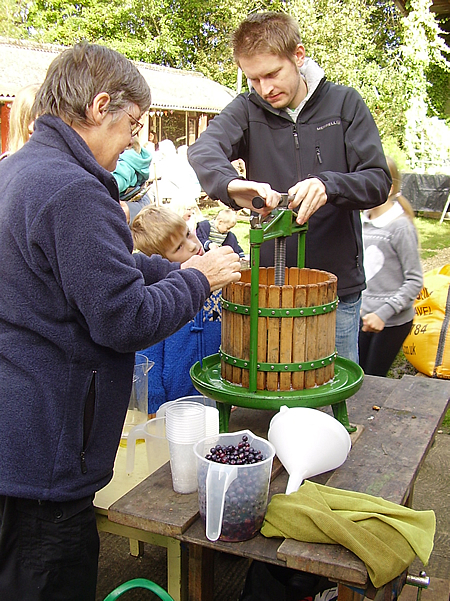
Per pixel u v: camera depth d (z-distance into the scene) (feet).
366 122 6.52
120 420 4.24
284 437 4.51
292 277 5.93
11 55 41.83
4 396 3.88
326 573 3.59
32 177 3.68
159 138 50.52
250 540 3.93
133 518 4.15
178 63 75.10
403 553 3.65
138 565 7.59
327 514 3.82
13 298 3.81
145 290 3.86
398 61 46.83
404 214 9.68
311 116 6.66
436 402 6.20
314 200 5.33
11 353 3.88
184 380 7.25
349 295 7.17
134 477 5.27
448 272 14.23
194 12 72.79
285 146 6.79
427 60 43.91
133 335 3.75
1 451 3.89
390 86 45.29
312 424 4.47
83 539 4.20
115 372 4.10
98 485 4.17
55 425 3.90
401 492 4.36
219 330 7.41
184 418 4.41
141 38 74.84
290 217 5.21
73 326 3.86
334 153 6.66
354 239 7.02
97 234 3.59
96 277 3.58
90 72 3.91
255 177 7.10
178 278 4.22
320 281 5.60
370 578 3.50
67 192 3.58
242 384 5.22
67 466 3.95
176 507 4.25
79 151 3.88
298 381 5.07
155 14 72.38
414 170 39.73
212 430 5.24
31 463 3.90
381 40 58.18
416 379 6.95
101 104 3.95
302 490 4.22
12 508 4.06
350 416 5.84
